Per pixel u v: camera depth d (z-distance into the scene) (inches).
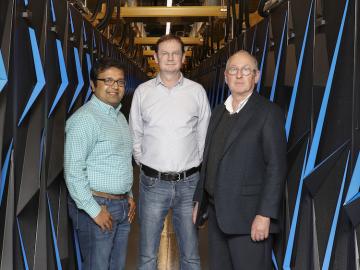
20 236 70.4
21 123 69.7
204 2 273.4
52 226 83.7
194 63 381.4
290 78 87.4
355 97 61.5
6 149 64.0
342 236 64.5
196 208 97.9
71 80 100.2
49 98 81.7
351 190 61.9
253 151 80.0
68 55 96.5
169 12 202.7
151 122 101.3
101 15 174.2
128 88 269.7
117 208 85.4
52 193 84.7
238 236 82.5
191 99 102.0
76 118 80.1
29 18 69.9
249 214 81.0
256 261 81.6
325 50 70.1
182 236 104.3
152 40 313.1
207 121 105.7
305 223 77.5
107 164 82.9
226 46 184.1
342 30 64.7
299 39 82.6
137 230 165.6
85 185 79.5
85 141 79.0
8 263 66.0
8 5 63.9
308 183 73.9
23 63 69.6
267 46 107.5
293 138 84.7
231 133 81.4
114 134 84.0
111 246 85.5
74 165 78.4
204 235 162.4
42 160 79.4
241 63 81.2
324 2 71.1
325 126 70.2
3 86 61.8
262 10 106.9
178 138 100.1
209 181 88.3
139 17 219.9
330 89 68.6
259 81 113.5
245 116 81.1
